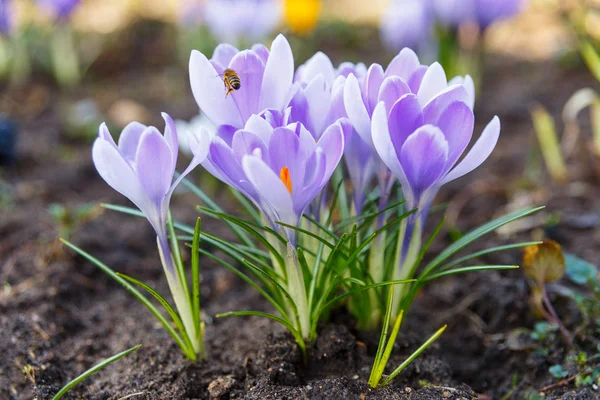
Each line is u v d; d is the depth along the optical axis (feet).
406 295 1.81
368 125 1.63
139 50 4.57
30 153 3.11
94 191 2.83
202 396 1.80
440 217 2.48
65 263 2.19
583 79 3.69
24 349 1.92
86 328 2.02
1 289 2.11
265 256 1.83
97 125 3.40
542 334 1.90
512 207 2.50
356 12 5.30
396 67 1.68
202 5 4.14
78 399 1.82
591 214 2.37
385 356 1.70
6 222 2.36
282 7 4.25
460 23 3.37
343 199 1.90
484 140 1.60
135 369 1.86
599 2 4.15
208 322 2.03
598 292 1.92
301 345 1.77
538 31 4.52
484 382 1.90
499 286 2.05
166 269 1.74
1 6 3.79
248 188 1.63
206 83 1.63
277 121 1.61
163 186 1.64
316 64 1.72
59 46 4.09
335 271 1.75
